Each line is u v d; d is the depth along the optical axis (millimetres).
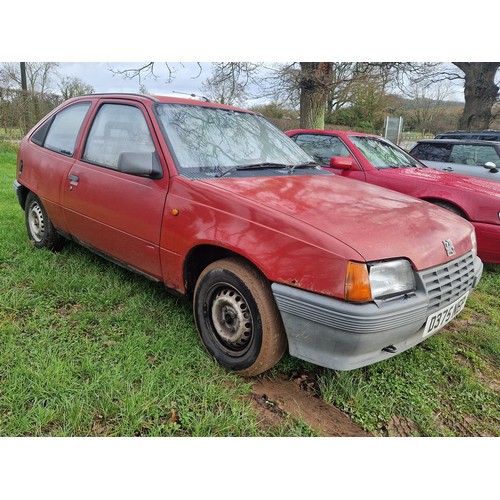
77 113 4027
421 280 2395
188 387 2467
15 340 2764
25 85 20953
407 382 2785
